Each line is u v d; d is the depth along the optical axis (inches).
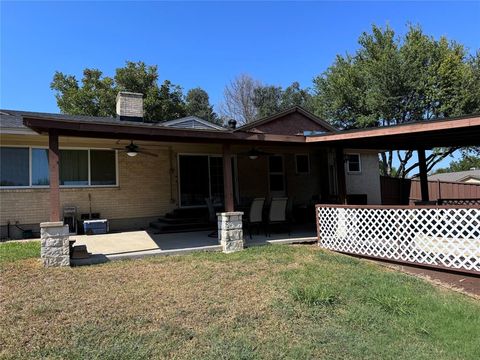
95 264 256.2
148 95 1156.5
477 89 864.3
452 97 888.3
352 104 1028.5
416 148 439.8
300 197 601.9
